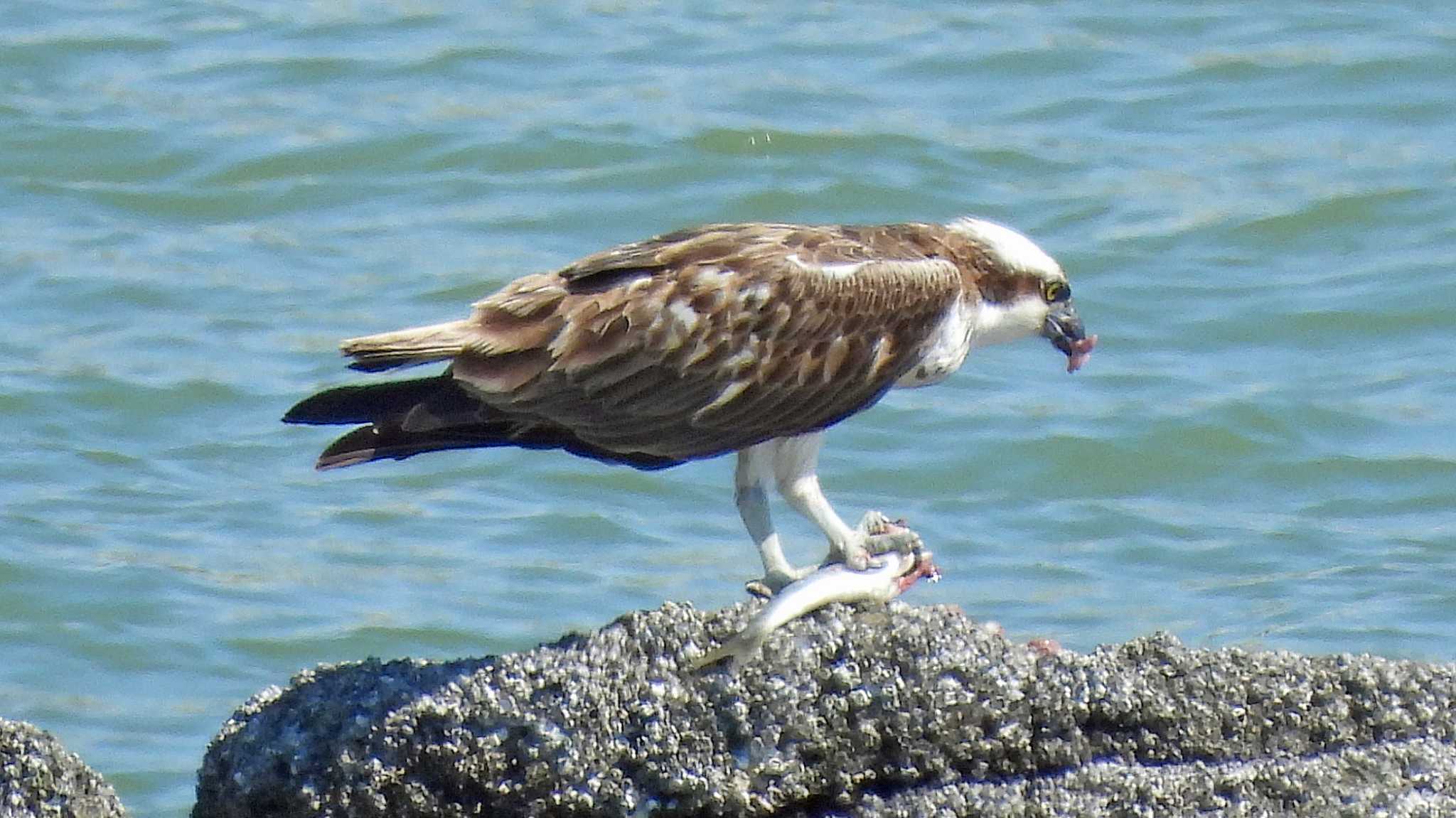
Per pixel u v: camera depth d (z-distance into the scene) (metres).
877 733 9.03
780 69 24.31
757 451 10.06
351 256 20.95
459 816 9.00
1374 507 17.27
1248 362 19.42
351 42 24.92
